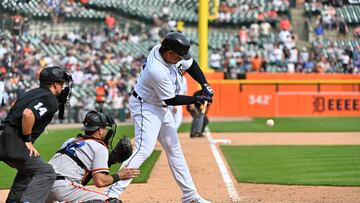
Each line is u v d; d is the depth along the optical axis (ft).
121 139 62.80
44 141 154.51
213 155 129.90
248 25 342.23
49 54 274.77
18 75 239.30
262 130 200.54
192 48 319.88
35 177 58.75
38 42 276.00
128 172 60.90
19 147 58.39
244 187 88.79
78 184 60.03
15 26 249.55
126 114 252.01
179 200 77.82
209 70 268.82
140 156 67.46
